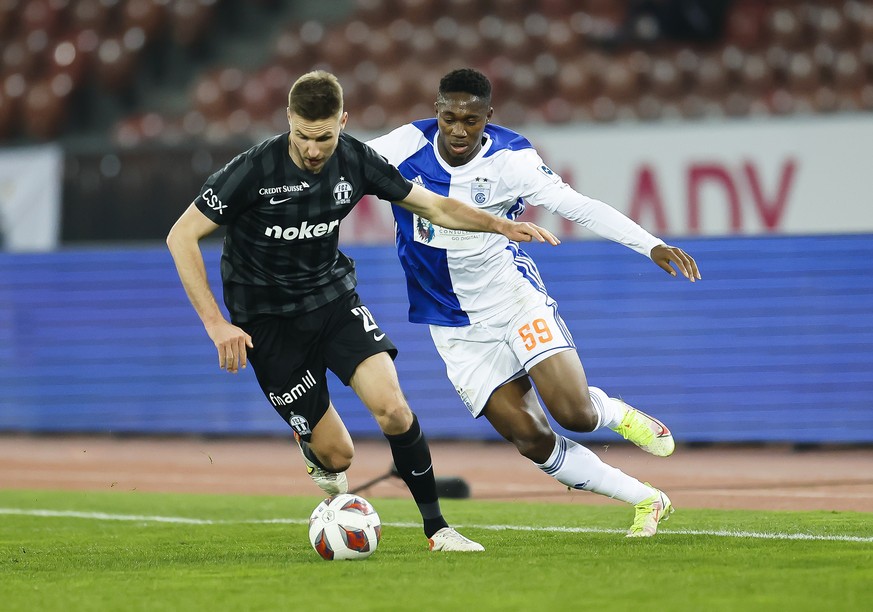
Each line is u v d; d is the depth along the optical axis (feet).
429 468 58.08
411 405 128.36
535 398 63.52
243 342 52.70
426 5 203.82
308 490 100.73
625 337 121.70
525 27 198.70
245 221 56.03
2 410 141.90
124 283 139.33
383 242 141.49
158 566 56.39
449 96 59.88
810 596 43.75
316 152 51.75
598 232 61.00
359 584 48.21
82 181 154.30
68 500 93.81
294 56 203.10
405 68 196.54
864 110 182.39
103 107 205.05
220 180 54.03
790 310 117.80
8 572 55.21
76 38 208.03
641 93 187.11
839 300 116.88
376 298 129.80
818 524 68.08
